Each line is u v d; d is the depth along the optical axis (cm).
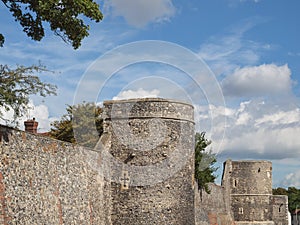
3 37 1695
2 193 1540
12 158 1616
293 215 8631
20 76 1579
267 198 5300
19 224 1609
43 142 1822
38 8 1606
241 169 5334
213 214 3791
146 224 2375
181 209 2441
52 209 1833
